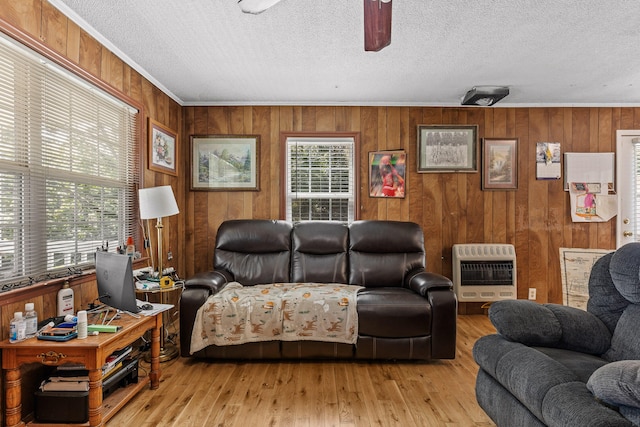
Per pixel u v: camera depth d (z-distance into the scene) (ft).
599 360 5.35
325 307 9.00
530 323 5.84
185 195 13.65
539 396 4.55
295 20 7.78
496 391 5.72
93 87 8.28
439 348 8.93
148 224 10.80
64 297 7.08
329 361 9.23
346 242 11.73
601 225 13.74
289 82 11.59
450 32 8.34
